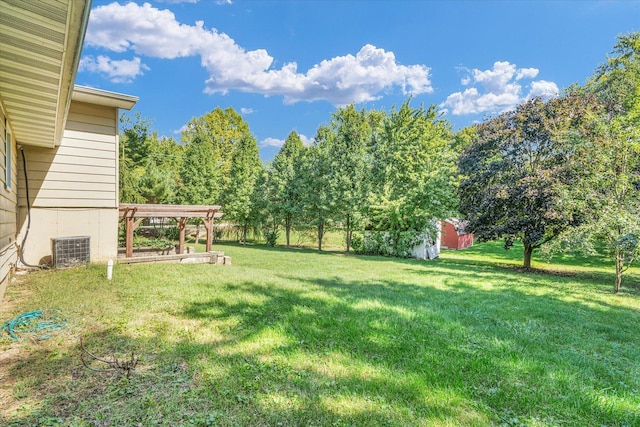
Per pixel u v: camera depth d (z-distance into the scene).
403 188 16.09
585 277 9.97
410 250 15.84
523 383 2.63
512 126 11.49
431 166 15.81
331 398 2.25
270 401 2.18
